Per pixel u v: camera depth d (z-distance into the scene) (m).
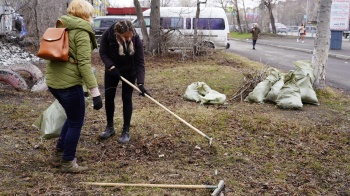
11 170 4.28
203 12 20.33
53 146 5.11
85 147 5.16
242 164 4.79
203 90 8.45
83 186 3.93
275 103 8.08
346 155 5.23
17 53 16.97
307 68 8.54
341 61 17.89
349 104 8.27
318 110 7.71
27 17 21.64
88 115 6.76
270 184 4.20
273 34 46.62
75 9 4.12
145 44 17.58
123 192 3.83
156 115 6.84
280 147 5.47
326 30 8.82
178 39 17.03
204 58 16.62
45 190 3.80
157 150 5.12
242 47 27.47
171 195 3.80
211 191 3.92
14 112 6.85
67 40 3.93
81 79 4.09
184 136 5.72
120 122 6.33
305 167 4.77
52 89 4.09
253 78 8.76
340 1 23.17
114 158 4.79
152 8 17.09
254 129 6.22
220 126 6.30
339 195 4.04
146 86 10.30
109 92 5.33
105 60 5.09
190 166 4.63
